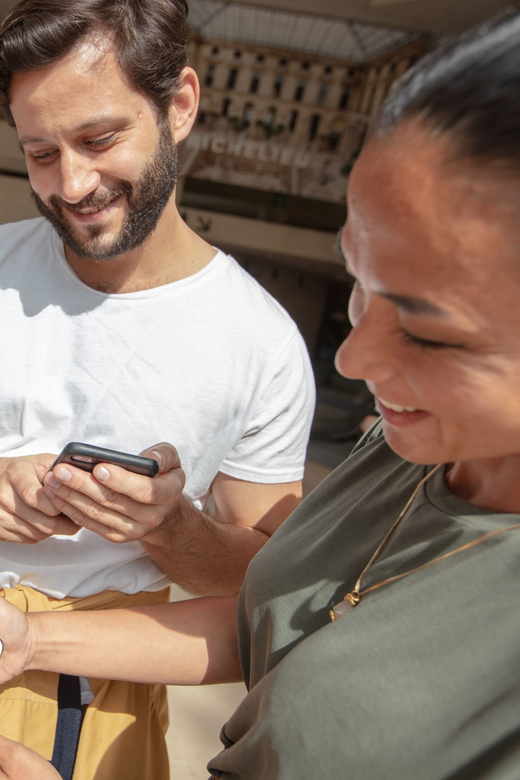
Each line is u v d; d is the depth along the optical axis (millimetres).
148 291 1354
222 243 13078
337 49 10539
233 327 1388
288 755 686
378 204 515
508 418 549
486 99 465
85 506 1174
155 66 1175
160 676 1204
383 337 571
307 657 707
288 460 1488
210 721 2494
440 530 686
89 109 1131
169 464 1219
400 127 507
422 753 612
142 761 1361
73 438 1383
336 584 826
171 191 1296
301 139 11508
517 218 471
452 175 478
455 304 506
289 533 945
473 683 598
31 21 1080
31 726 1270
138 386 1364
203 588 1435
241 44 11008
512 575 607
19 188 11664
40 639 1182
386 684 637
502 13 502
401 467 842
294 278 16672
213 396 1381
